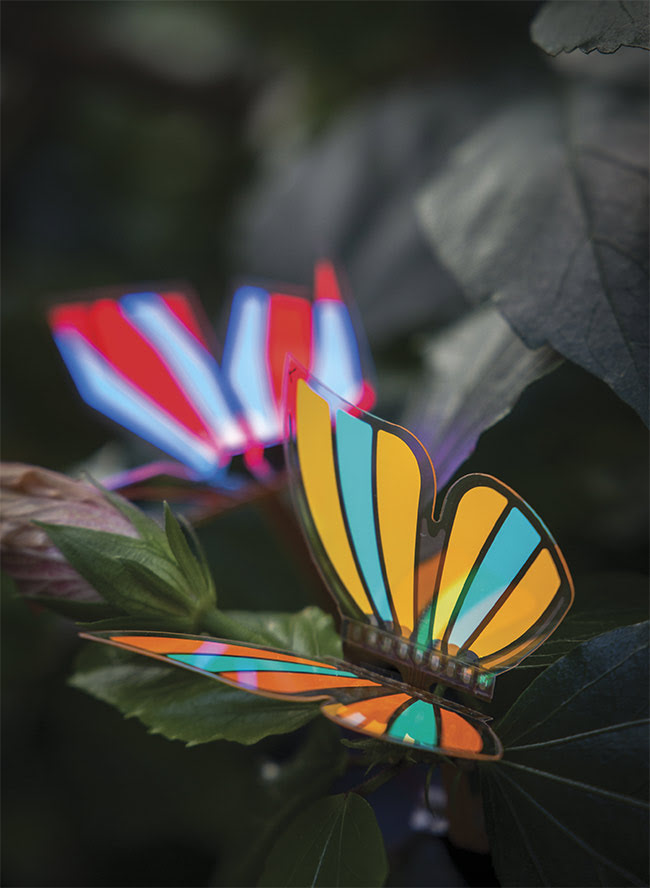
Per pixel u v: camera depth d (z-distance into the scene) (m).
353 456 0.32
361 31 0.70
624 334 0.34
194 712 0.34
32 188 1.02
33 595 0.34
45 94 0.95
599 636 0.32
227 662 0.30
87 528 0.33
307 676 0.31
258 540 0.44
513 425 0.44
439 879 0.39
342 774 0.36
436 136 0.64
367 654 0.34
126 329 0.40
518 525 0.31
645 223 0.36
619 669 0.32
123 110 0.97
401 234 0.60
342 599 0.32
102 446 0.73
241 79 0.87
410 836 0.39
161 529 0.34
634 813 0.31
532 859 0.31
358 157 0.65
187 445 0.40
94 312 0.40
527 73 0.63
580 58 0.52
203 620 0.34
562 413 0.45
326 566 0.33
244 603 0.43
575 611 0.35
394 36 0.70
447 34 0.68
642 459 0.45
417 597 0.32
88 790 0.68
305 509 0.33
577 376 0.45
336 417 0.32
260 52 0.81
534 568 0.31
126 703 0.35
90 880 0.67
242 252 0.68
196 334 0.40
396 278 0.58
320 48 0.72
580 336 0.34
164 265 0.92
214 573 0.43
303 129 0.76
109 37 0.87
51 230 0.99
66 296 0.40
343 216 0.64
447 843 0.37
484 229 0.37
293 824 0.32
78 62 0.89
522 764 0.32
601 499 0.45
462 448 0.36
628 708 0.31
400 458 0.32
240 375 0.40
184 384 0.40
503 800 0.32
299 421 0.32
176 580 0.33
